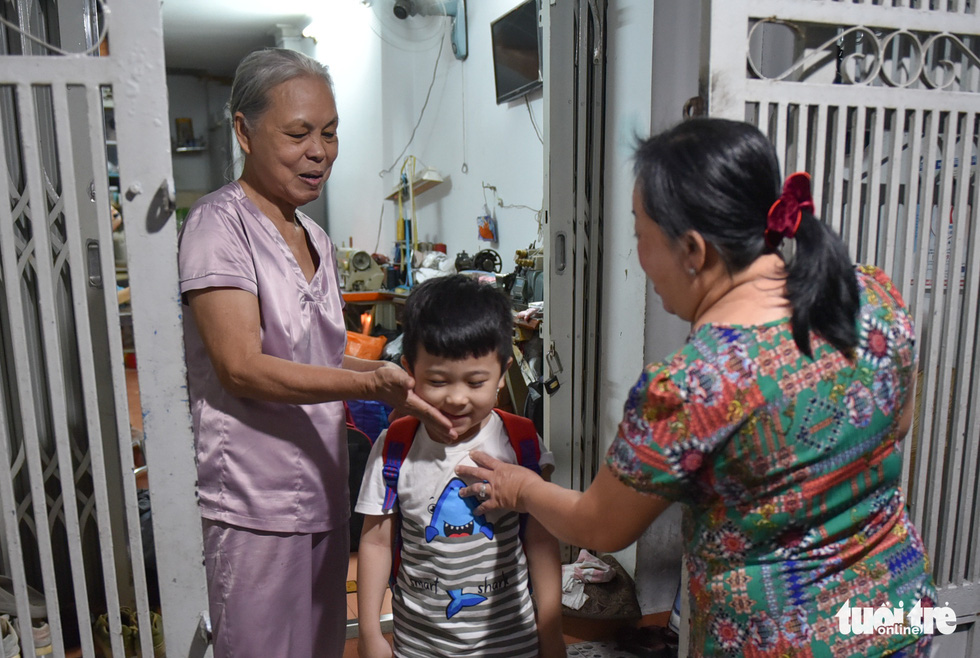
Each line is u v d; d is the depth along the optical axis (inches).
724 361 29.6
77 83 38.1
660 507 31.5
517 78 145.8
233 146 56.4
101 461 41.7
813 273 29.9
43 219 39.2
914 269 52.8
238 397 48.0
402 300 156.9
